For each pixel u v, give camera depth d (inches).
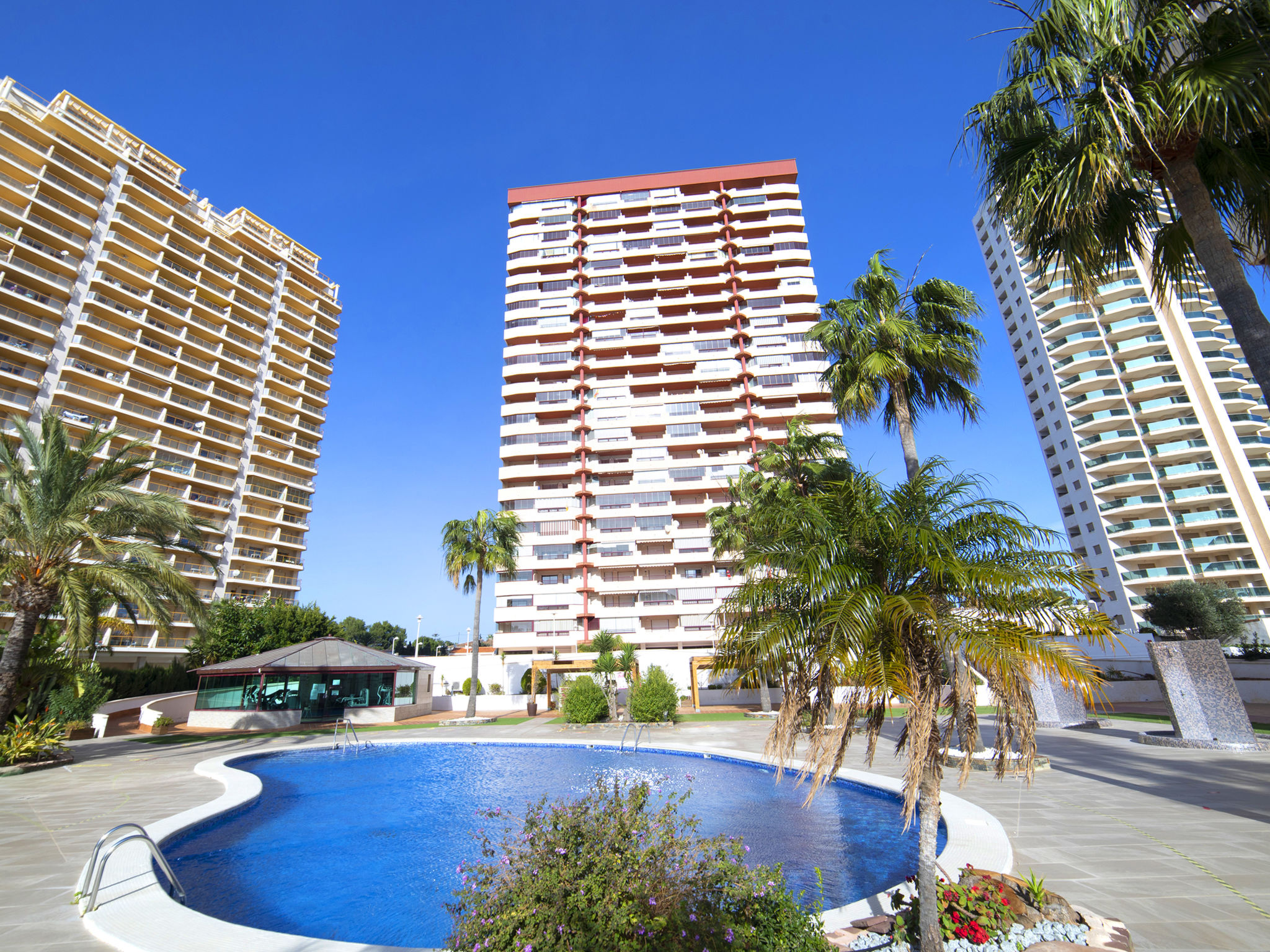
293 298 2775.6
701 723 971.9
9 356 1814.7
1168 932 188.4
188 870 333.7
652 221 2677.2
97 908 234.4
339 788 570.9
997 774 193.0
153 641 1902.1
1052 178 282.5
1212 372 2095.2
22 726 655.1
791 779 532.7
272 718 1083.9
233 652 1462.8
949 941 178.2
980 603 188.2
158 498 731.4
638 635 2007.9
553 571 2133.4
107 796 478.0
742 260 2522.1
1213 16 245.9
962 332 611.5
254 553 2341.3
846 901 256.1
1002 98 298.4
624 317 2532.0
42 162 1999.3
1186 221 273.9
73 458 689.6
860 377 599.5
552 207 2743.6
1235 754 506.6
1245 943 179.9
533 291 2576.3
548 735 842.8
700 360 2370.8
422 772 647.1
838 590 187.2
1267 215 283.1
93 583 714.8
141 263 2208.4
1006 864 251.9
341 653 1179.3
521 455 2265.0
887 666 174.9
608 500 2190.0
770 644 189.3
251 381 2514.8
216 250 2541.8
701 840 193.9
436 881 317.1
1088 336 2220.7
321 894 299.4
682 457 2276.1
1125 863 254.7
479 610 1216.2
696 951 152.3
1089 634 184.5
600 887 158.9
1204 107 241.8
